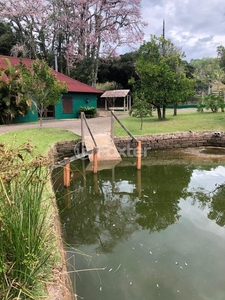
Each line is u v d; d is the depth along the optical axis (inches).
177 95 543.8
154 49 568.7
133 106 478.3
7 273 70.1
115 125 515.8
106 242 160.2
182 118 606.2
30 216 78.1
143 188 266.7
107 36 1024.9
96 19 1015.0
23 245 72.1
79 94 721.0
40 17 967.0
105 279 122.6
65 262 109.7
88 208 219.9
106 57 1066.7
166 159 380.5
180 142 448.8
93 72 1024.2
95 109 730.8
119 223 189.6
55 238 96.9
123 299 109.7
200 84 1414.9
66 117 693.9
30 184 81.5
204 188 264.2
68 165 240.8
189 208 214.2
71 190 252.1
